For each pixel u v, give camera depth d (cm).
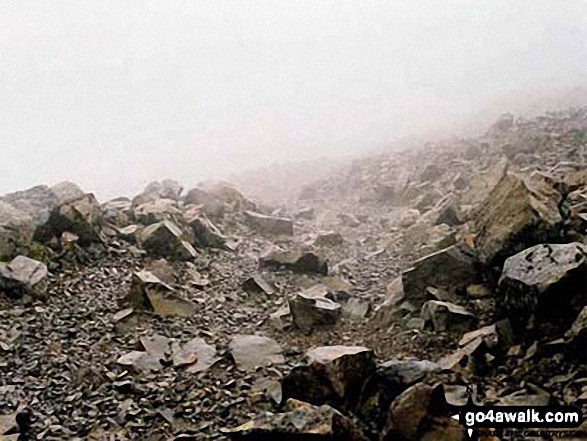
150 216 1839
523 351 977
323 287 1494
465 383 917
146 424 933
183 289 1488
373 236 2062
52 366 1103
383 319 1281
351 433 782
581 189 1481
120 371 1090
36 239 1580
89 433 913
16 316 1274
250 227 2161
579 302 970
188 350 1170
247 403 979
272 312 1417
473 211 1695
